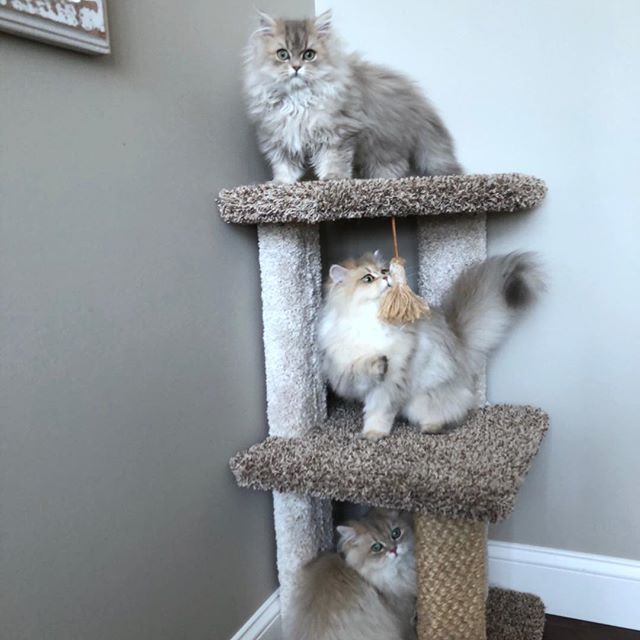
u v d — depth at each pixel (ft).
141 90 3.73
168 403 4.03
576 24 5.00
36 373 3.07
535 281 4.96
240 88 4.76
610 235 5.15
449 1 5.35
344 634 4.37
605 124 5.03
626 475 5.39
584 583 5.59
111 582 3.59
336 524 5.97
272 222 4.53
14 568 2.98
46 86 3.09
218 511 4.58
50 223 3.13
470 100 5.41
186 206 4.17
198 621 4.37
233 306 4.75
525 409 5.31
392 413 4.69
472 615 4.26
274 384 4.92
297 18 5.50
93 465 3.44
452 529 4.09
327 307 4.72
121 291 3.61
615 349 5.26
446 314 5.02
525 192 4.61
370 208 4.23
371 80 4.96
